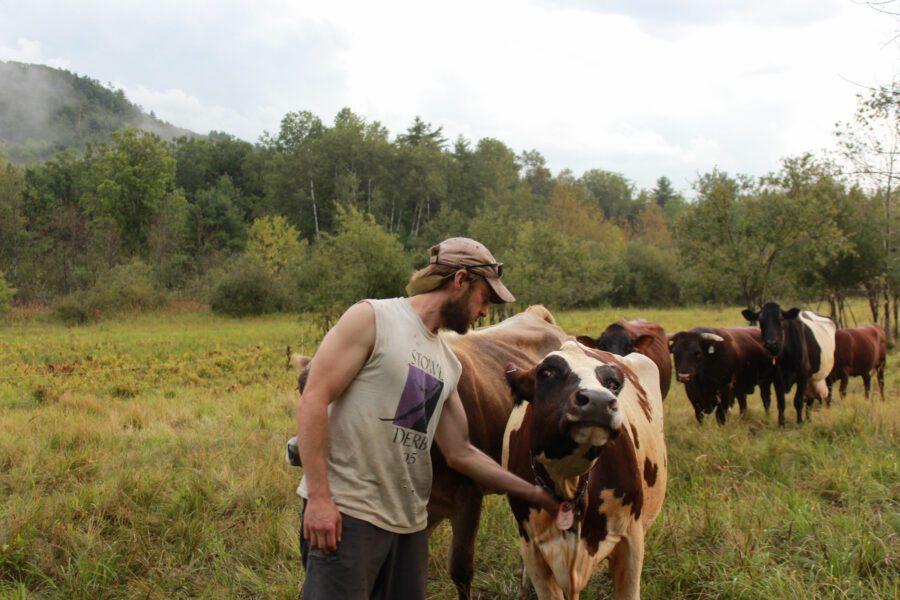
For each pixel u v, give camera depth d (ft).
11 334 102.42
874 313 77.71
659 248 204.64
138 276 152.15
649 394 15.52
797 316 33.68
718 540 16.75
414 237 211.82
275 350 69.92
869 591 14.19
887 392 44.29
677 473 22.85
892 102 38.34
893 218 72.08
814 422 29.78
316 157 236.63
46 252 169.58
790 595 13.87
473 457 9.91
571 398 9.52
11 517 18.04
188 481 21.45
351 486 8.84
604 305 161.07
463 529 13.53
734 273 64.03
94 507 19.21
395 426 8.93
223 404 37.50
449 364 9.66
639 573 12.71
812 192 63.16
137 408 34.04
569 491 10.82
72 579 15.62
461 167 272.51
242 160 308.19
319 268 79.77
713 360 32.58
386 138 255.91
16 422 30.83
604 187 433.89
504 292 9.55
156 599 15.26
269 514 18.88
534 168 399.03
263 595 15.40
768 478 22.16
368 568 8.83
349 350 8.79
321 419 8.54
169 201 224.33
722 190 63.77
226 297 139.44
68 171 245.45
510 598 15.40
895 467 21.88
